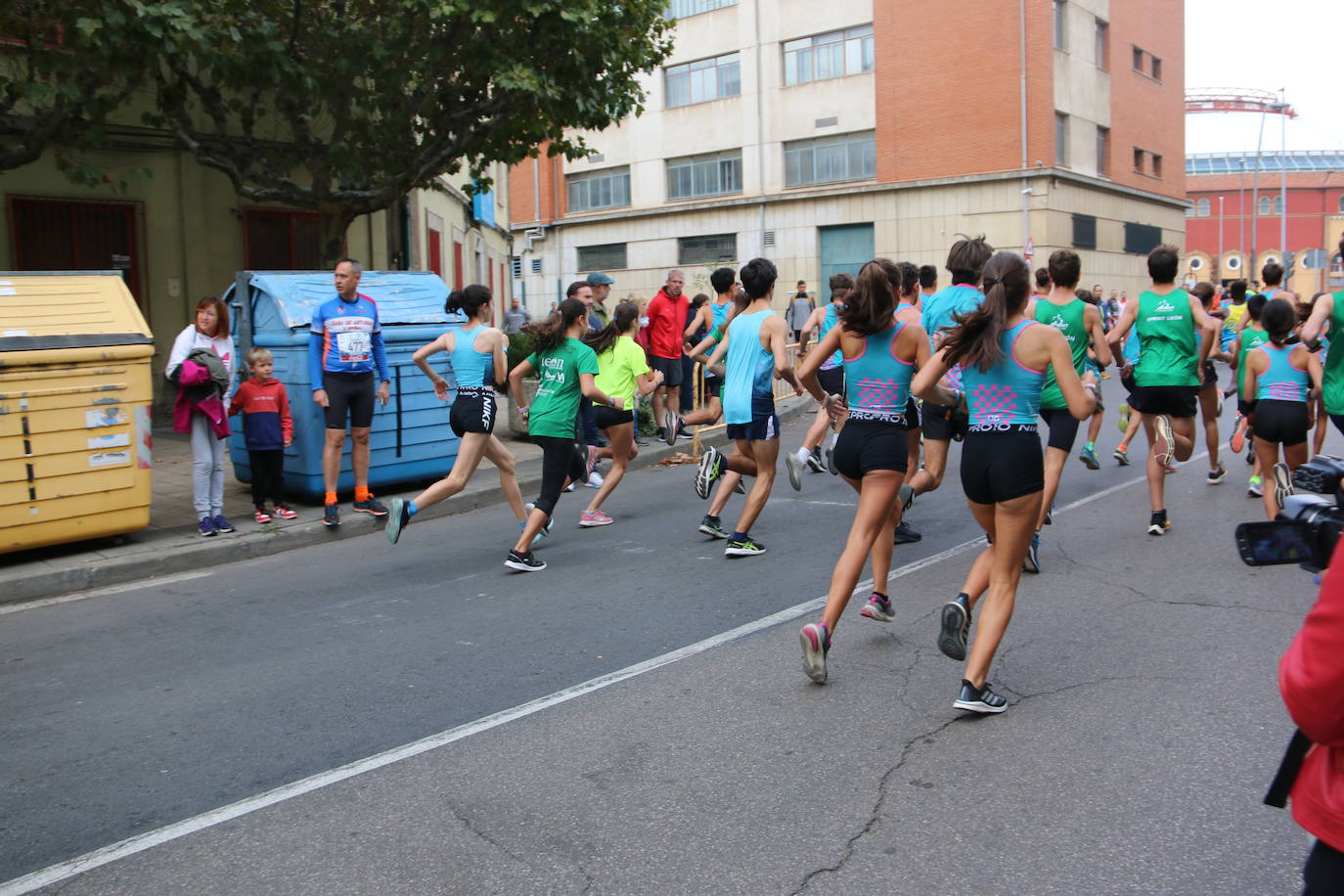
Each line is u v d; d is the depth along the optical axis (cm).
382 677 536
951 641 463
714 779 404
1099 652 529
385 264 1748
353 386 899
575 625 611
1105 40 3584
